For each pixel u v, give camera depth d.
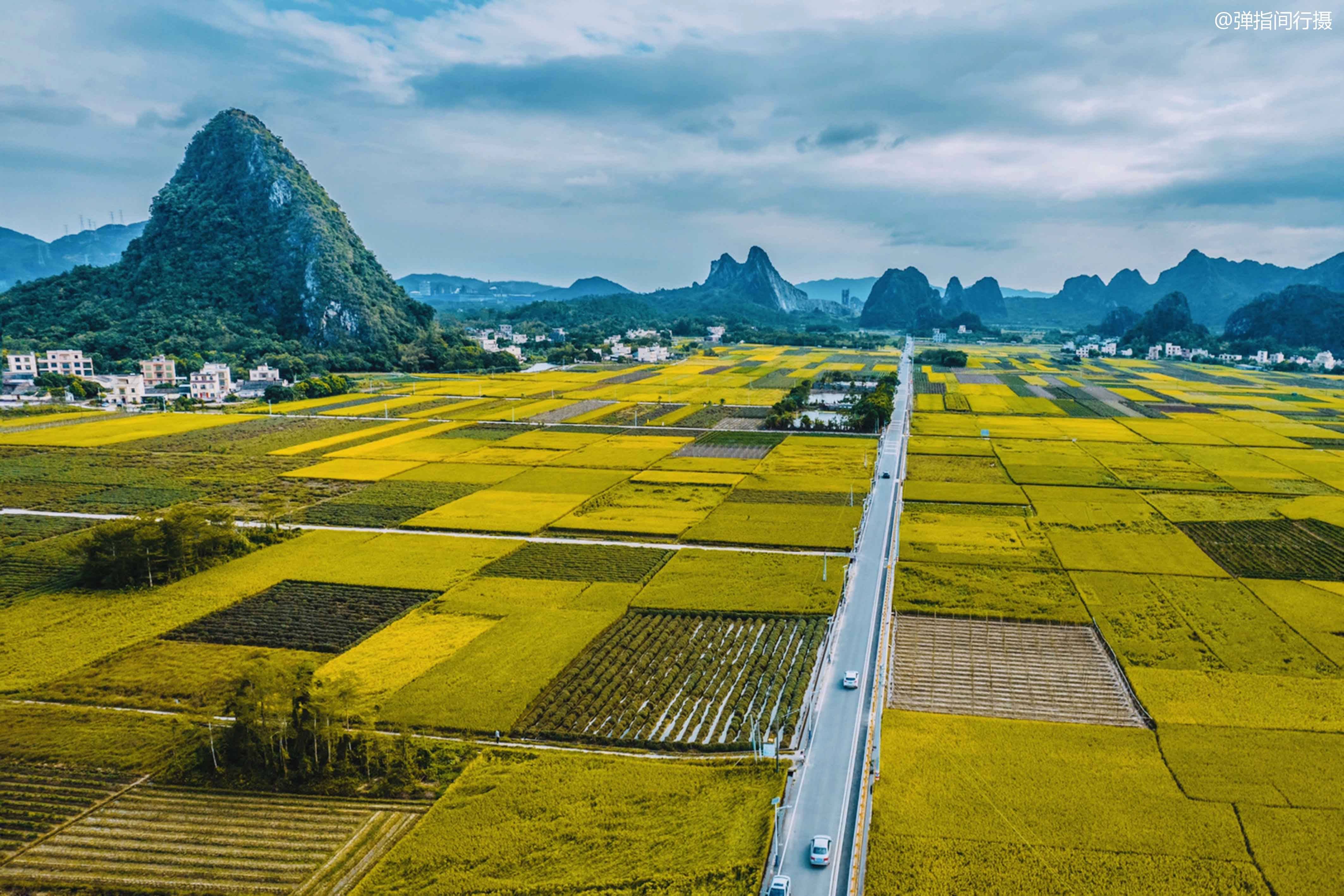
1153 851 60.81
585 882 58.75
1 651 92.25
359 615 101.88
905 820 64.31
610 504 149.12
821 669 89.44
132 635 96.25
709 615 102.38
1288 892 56.75
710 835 63.22
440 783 70.25
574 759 72.81
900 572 114.88
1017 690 86.19
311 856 62.09
